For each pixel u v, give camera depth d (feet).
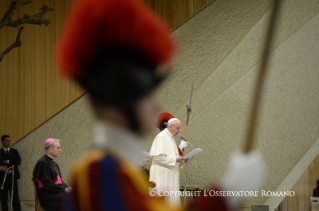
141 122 6.31
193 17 93.09
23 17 93.35
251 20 90.58
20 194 95.50
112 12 6.15
